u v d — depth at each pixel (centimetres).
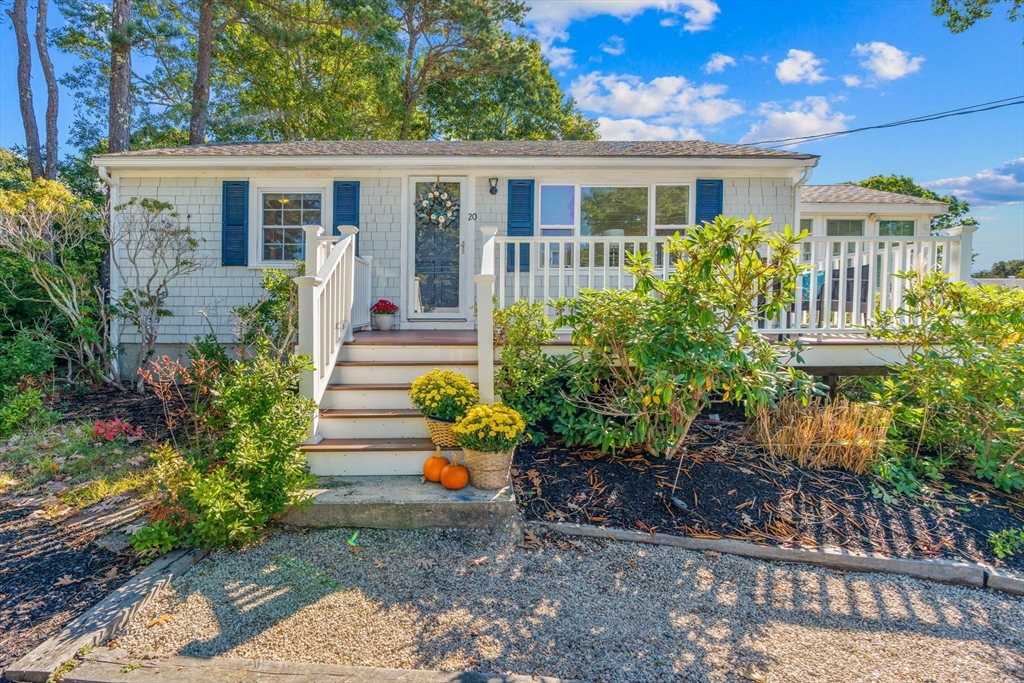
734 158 674
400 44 1567
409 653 231
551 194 720
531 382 442
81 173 1530
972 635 259
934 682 223
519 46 1869
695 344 372
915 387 442
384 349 495
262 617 253
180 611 255
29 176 1344
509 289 719
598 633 249
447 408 382
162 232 667
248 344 614
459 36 1836
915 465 417
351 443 401
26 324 705
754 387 382
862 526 344
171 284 729
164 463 321
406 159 676
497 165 680
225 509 294
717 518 350
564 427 438
